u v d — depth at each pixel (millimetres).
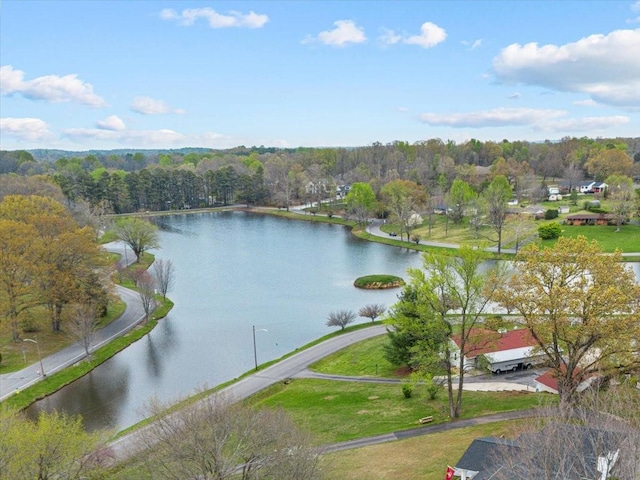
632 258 92438
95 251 69375
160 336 68875
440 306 39031
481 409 40719
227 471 25359
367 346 61031
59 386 53625
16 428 30172
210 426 26500
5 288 61812
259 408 46531
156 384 54438
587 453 23000
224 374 56625
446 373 42062
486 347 50281
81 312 60344
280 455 25953
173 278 95438
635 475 20219
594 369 35656
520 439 25656
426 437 36438
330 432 40062
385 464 32688
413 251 115188
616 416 24969
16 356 59844
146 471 29422
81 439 31656
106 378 56219
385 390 48594
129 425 45188
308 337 67312
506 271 40125
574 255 34594
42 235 71062
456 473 28969
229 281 95062
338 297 84188
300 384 52469
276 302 82250
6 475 27625
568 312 33625
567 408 27125
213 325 72625
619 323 32031
